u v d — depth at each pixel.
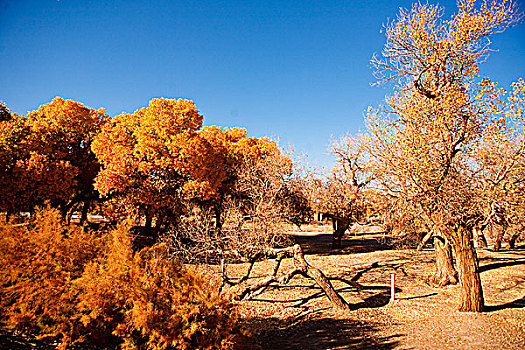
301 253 13.33
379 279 18.33
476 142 12.63
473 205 11.30
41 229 7.00
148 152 24.36
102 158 24.98
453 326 10.17
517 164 10.88
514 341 8.67
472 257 11.77
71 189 26.73
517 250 29.67
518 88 11.09
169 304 6.39
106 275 6.38
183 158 25.06
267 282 13.20
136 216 24.42
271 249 14.12
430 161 12.23
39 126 25.77
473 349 8.27
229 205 21.34
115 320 6.26
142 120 26.64
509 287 15.30
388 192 13.66
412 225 17.30
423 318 11.28
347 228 33.06
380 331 10.21
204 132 30.03
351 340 9.55
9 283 6.29
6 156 22.56
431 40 14.31
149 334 6.07
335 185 31.72
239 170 27.53
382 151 13.27
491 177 12.04
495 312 11.38
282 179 24.06
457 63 14.20
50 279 6.21
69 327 5.93
